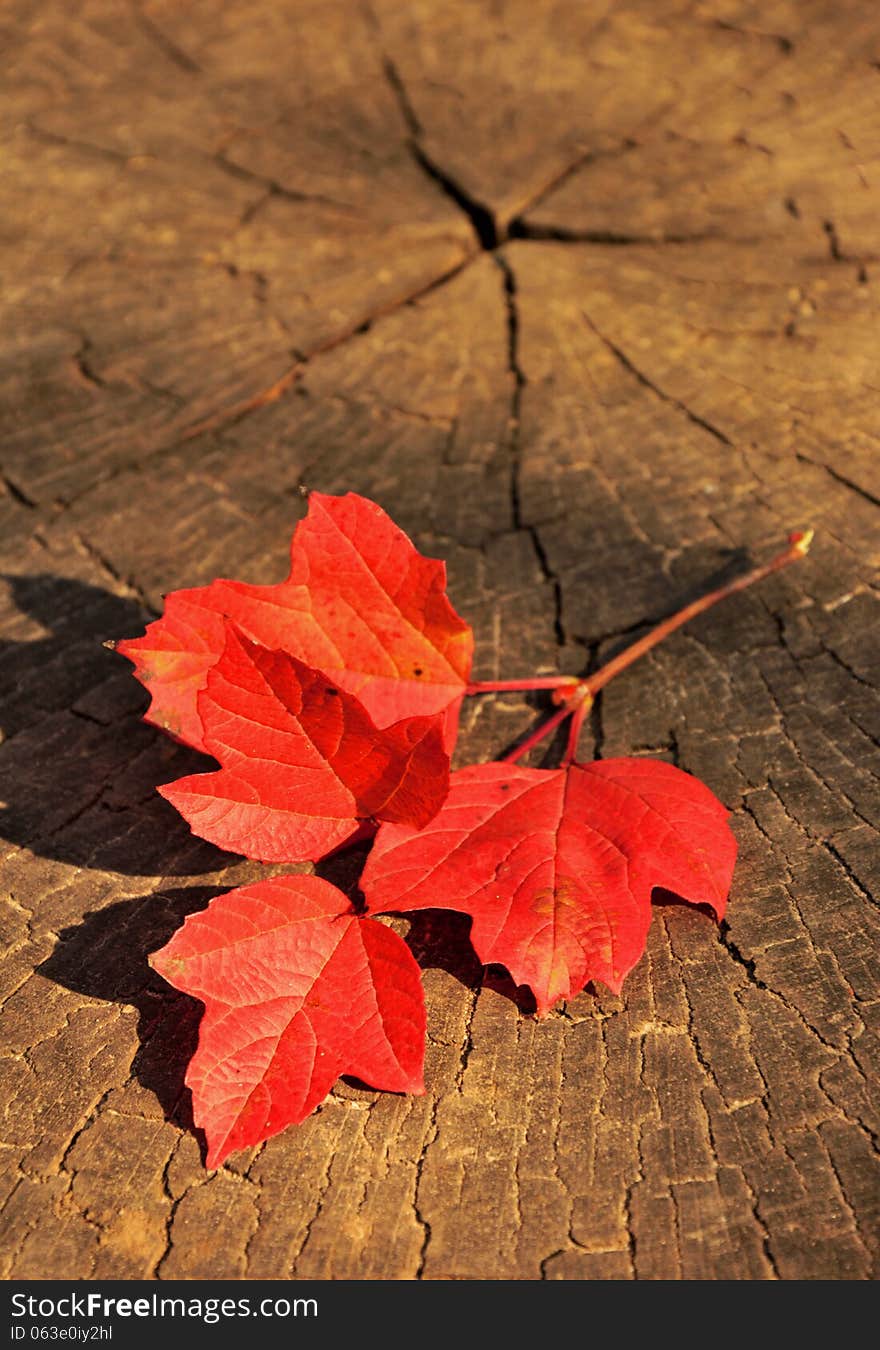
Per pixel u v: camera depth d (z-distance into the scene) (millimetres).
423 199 648
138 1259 462
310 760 488
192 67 742
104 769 527
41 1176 471
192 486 578
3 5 805
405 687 518
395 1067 471
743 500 562
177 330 618
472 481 575
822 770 513
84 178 667
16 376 608
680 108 673
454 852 494
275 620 509
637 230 630
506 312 615
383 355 607
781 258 619
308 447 586
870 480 562
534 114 675
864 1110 469
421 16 773
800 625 538
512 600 551
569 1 773
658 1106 473
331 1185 468
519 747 524
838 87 675
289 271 631
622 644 541
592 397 591
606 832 497
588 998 486
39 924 501
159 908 503
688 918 496
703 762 518
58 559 565
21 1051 484
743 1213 461
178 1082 480
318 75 724
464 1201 466
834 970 485
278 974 479
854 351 592
